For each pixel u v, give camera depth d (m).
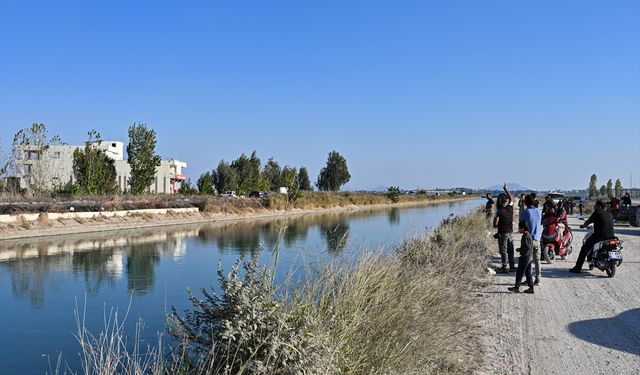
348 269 6.92
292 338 4.49
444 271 9.43
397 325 6.02
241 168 87.31
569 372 6.34
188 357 4.90
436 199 126.69
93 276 16.38
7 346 9.22
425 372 5.77
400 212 64.25
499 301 10.27
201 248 23.72
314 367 4.45
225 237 29.11
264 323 4.57
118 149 84.12
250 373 4.43
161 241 26.97
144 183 54.38
